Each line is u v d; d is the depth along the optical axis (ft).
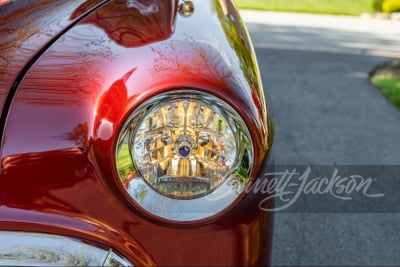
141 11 4.80
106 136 4.04
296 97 11.40
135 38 4.46
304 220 7.14
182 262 4.15
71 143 4.13
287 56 14.79
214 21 4.84
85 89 4.25
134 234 4.13
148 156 4.03
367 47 16.39
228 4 5.67
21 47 4.55
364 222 7.15
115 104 4.08
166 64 4.17
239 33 5.00
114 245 4.13
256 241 4.24
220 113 4.04
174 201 4.05
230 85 4.10
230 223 4.13
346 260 6.56
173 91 4.02
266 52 15.16
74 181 4.13
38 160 4.13
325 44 16.57
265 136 4.17
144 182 4.04
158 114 4.02
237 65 4.36
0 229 4.12
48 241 4.11
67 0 5.05
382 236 6.94
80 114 4.18
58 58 4.43
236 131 4.05
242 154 4.06
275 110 10.62
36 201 4.15
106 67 4.31
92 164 4.11
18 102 4.24
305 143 9.20
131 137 4.02
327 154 8.82
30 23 4.80
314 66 13.91
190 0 5.10
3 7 5.06
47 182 4.14
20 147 4.14
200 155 4.05
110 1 4.96
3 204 4.13
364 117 10.48
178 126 4.03
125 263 4.11
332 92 11.86
